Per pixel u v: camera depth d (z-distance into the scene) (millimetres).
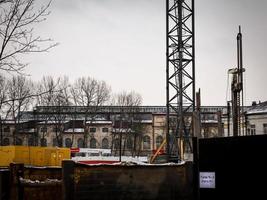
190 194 10258
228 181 9219
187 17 28391
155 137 81688
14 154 28109
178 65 27875
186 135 27531
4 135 74062
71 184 9422
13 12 9617
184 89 27625
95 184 9641
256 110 60031
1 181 10188
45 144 76625
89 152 44500
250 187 8898
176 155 27875
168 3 28672
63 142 79375
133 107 80062
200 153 9703
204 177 9586
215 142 9492
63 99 69750
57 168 11633
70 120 80000
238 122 27531
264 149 8797
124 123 79188
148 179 10109
